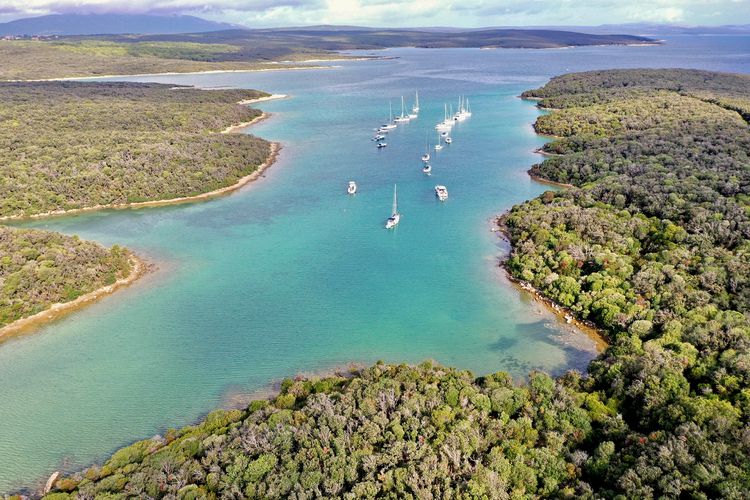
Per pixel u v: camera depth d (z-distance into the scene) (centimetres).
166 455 5753
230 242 12288
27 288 9419
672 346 7250
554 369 7694
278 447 5716
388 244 12012
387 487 5128
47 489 5775
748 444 5134
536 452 5594
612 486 5103
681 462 5028
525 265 10256
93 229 13088
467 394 6544
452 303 9525
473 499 4959
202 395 7350
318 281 10438
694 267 9275
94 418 6931
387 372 7219
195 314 9350
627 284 9019
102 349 8388
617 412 6359
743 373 6406
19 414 7000
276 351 8275
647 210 11938
